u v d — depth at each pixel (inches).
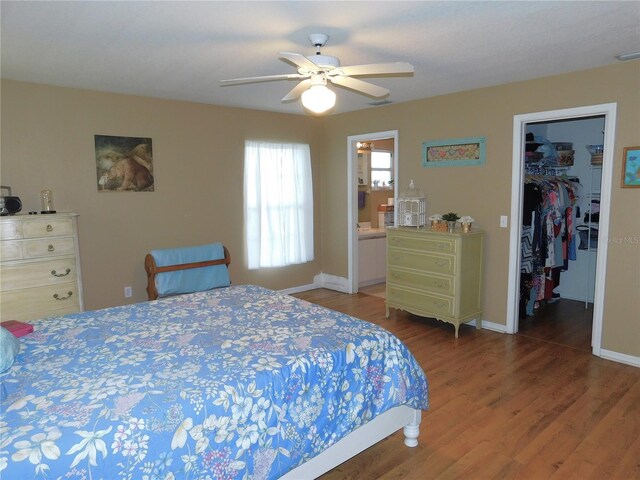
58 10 91.2
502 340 162.2
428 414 111.5
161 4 88.7
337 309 204.7
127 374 73.0
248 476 67.7
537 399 118.3
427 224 190.2
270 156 217.3
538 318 187.8
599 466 90.7
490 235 171.8
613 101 136.6
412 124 193.6
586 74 141.6
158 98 181.6
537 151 196.9
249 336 90.2
